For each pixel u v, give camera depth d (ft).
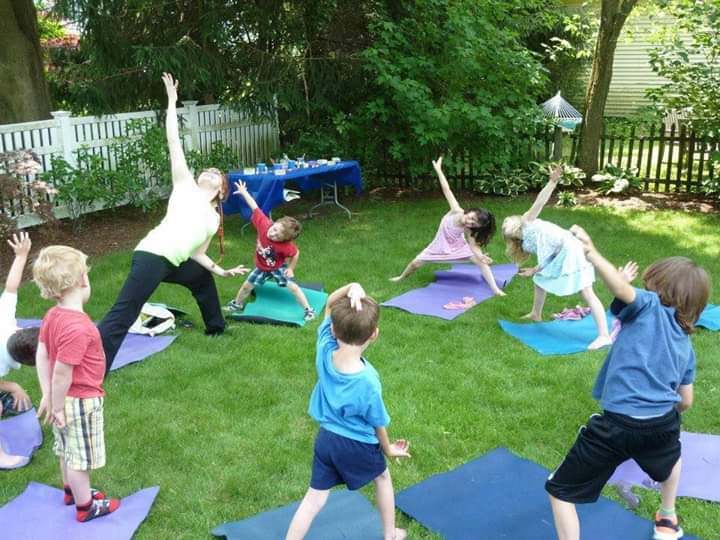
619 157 34.86
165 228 15.48
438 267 23.44
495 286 20.39
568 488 8.95
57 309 9.79
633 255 24.07
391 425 12.96
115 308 14.69
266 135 38.37
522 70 33.65
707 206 31.71
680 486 11.00
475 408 13.66
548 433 12.71
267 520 10.17
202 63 31.83
